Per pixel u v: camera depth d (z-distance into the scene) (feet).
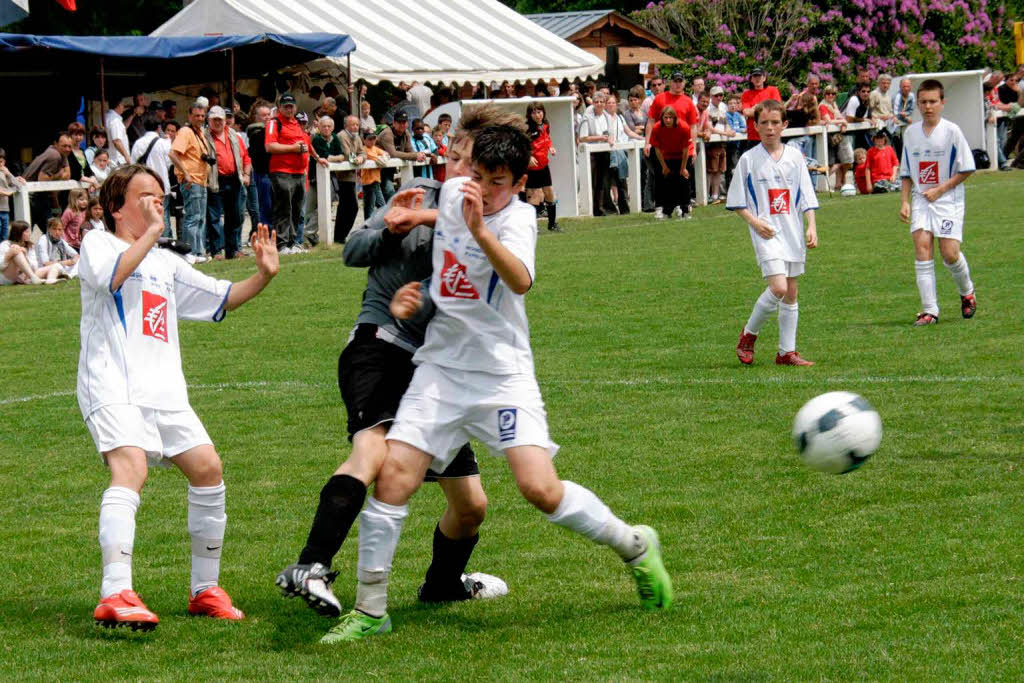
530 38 139.85
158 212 25.08
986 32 205.77
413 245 25.08
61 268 85.87
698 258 87.10
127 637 24.41
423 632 24.45
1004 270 75.36
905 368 49.16
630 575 27.71
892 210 113.91
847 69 188.85
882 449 37.27
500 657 22.77
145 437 24.95
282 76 130.72
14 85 119.44
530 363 24.93
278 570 28.96
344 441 41.68
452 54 128.77
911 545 28.43
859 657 21.90
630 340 58.44
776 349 54.70
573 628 24.29
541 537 30.78
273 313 69.10
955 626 23.25
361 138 105.19
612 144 121.49
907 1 194.49
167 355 25.73
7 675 22.29
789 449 38.01
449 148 25.03
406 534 31.73
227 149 90.99
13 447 42.29
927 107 58.29
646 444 39.27
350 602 26.71
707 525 30.83
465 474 25.70
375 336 25.12
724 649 22.65
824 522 30.58
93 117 129.08
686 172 114.52
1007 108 155.84
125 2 189.47
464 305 24.22
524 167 24.13
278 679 21.88
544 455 24.35
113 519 24.03
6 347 61.31
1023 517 30.19
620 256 89.81
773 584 26.30
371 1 133.28
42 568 29.60
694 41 191.52
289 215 95.09
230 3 119.44
